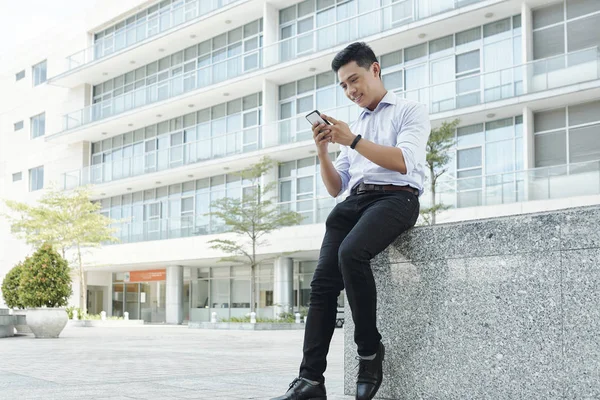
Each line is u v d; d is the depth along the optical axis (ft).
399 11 79.71
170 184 108.68
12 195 137.80
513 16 71.31
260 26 97.50
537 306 9.36
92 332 65.77
